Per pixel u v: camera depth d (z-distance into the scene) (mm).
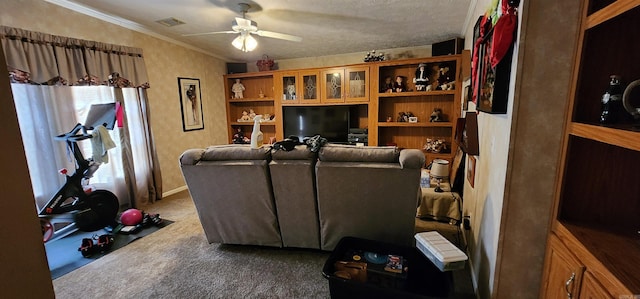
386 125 4516
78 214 2758
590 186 1196
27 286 577
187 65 4422
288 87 5055
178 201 3850
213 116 5074
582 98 1149
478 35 2148
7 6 2475
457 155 3273
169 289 1992
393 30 3633
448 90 4039
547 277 1287
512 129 1279
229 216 2412
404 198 2027
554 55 1187
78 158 2732
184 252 2488
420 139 4676
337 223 2240
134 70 3514
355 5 2791
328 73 4723
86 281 2096
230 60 5445
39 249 595
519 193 1323
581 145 1179
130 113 3568
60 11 2830
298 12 2984
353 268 1865
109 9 3021
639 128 885
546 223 1314
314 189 2176
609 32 1093
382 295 1650
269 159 2205
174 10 3010
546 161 1267
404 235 2172
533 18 1185
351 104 4754
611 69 1110
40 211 2600
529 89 1232
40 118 2750
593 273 954
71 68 2889
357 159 2025
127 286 2031
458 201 2840
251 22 2725
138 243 2662
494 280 1445
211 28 3631
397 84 4469
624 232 1120
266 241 2463
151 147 3799
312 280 2064
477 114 2193
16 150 546
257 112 5672
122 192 3559
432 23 3369
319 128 4992
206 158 2262
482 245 1788
